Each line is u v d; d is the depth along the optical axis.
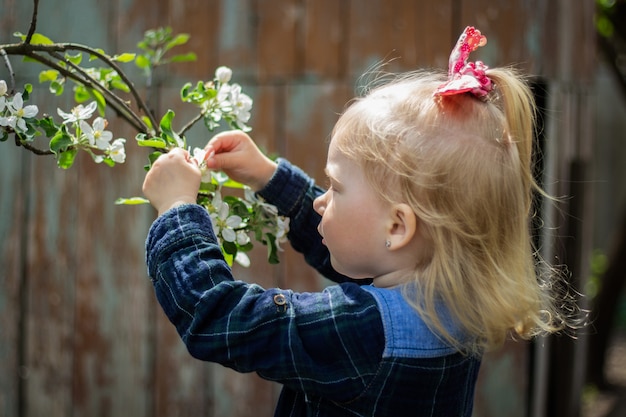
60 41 2.32
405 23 2.27
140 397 2.38
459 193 1.09
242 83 2.30
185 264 1.09
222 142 1.36
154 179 1.16
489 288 1.09
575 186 2.58
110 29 2.31
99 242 2.36
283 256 2.29
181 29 2.29
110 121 2.31
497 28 2.28
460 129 1.12
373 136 1.12
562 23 2.32
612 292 4.25
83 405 2.39
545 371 2.39
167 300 1.09
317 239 1.43
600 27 3.92
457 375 1.11
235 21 2.29
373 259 1.14
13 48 1.26
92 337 2.38
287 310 1.07
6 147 2.38
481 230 1.10
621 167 6.48
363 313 1.06
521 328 1.19
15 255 2.39
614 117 6.45
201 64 2.30
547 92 2.34
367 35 2.27
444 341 1.08
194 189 1.17
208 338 1.06
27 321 2.41
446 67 2.26
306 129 2.28
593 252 6.13
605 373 4.38
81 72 1.30
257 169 1.39
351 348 1.05
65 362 2.39
